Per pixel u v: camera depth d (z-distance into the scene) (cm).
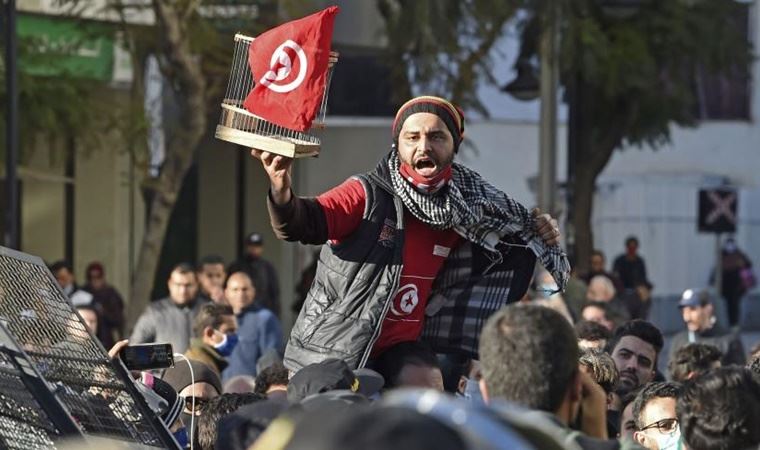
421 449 358
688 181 4581
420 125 753
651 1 3050
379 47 2831
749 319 4622
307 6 2402
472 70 2616
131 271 3075
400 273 759
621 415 1009
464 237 778
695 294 1812
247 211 3575
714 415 629
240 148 3550
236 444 646
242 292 1739
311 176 3544
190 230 3484
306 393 661
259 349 1730
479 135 4062
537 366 549
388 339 772
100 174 3033
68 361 664
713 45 3111
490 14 2519
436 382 748
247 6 2380
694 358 1261
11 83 1959
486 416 385
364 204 758
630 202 4459
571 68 2766
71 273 2356
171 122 2578
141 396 684
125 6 2300
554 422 536
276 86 736
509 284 801
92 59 2486
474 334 796
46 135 2400
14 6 1966
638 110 3209
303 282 2853
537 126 4053
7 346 610
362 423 362
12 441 612
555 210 2456
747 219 4866
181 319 1745
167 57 2277
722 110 4875
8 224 1944
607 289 2036
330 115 3186
